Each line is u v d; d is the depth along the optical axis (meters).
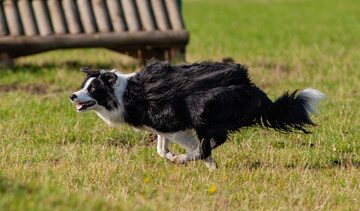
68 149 13.46
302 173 12.14
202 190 11.16
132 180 11.58
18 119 15.95
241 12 49.81
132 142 14.52
